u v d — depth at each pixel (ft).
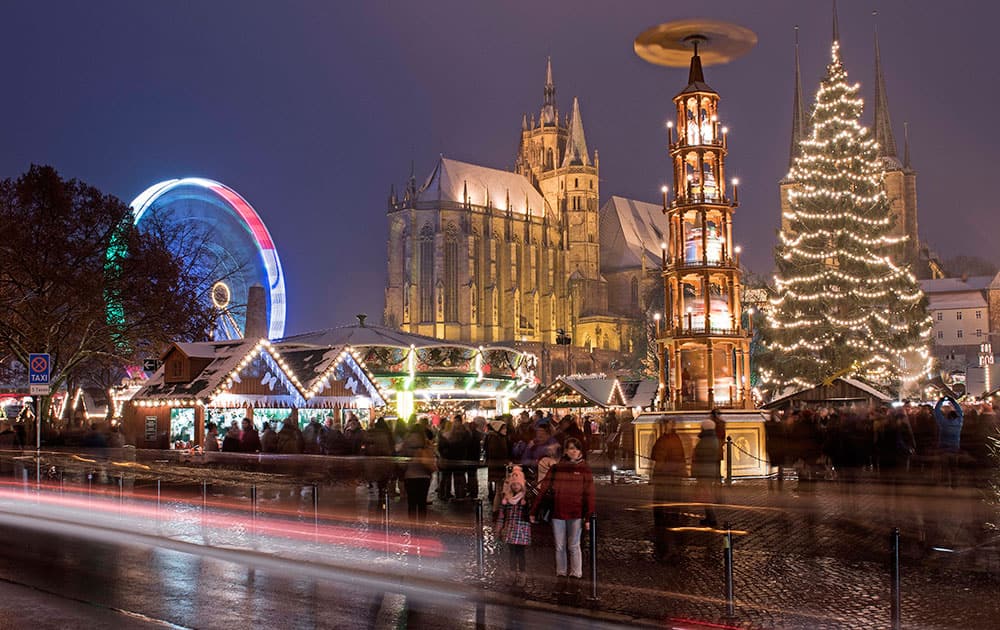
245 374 141.59
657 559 66.28
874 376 234.17
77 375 242.37
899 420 97.66
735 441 123.54
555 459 64.64
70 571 64.49
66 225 202.69
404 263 609.83
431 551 70.54
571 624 48.34
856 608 51.11
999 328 563.48
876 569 61.98
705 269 127.44
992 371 219.00
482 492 108.27
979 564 63.31
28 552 73.10
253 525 84.33
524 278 649.20
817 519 83.56
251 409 142.41
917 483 96.02
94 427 175.22
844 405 167.02
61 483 112.06
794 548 70.08
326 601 54.34
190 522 87.51
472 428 102.94
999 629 46.37
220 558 69.87
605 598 53.88
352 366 159.02
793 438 114.21
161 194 224.12
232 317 233.14
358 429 104.17
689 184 129.39
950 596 53.78
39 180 200.34
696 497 87.51
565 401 201.57
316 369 155.02
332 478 95.25
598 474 138.10
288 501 98.68
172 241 223.92
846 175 244.22
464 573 61.93
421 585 58.80
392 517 88.02
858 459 101.76
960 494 91.61
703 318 128.57
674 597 53.93
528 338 640.17
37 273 191.72
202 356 146.10
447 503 98.48
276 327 235.40
